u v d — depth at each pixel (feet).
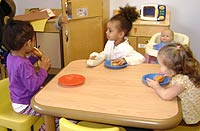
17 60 5.12
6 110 5.53
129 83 4.74
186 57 4.55
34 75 5.15
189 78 4.51
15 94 5.33
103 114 3.74
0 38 8.32
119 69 5.42
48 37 9.78
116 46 6.41
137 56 5.85
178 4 10.19
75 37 9.12
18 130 5.17
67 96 4.31
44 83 5.90
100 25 9.29
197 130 4.80
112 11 10.73
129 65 5.62
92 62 5.57
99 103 4.06
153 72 5.22
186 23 10.43
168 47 4.66
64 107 3.96
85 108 3.92
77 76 4.99
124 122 3.63
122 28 6.23
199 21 10.29
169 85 4.63
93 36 9.34
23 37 5.15
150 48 7.83
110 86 4.63
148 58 7.82
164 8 9.60
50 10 10.09
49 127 4.37
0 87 5.53
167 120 3.55
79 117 3.81
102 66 5.61
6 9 8.90
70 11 8.72
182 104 4.46
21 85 5.25
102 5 9.11
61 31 9.44
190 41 10.63
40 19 9.57
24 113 5.34
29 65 5.17
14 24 5.22
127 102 4.07
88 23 9.12
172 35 8.39
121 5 10.59
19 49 5.18
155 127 3.53
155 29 9.18
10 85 5.36
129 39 9.44
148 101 4.09
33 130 5.56
